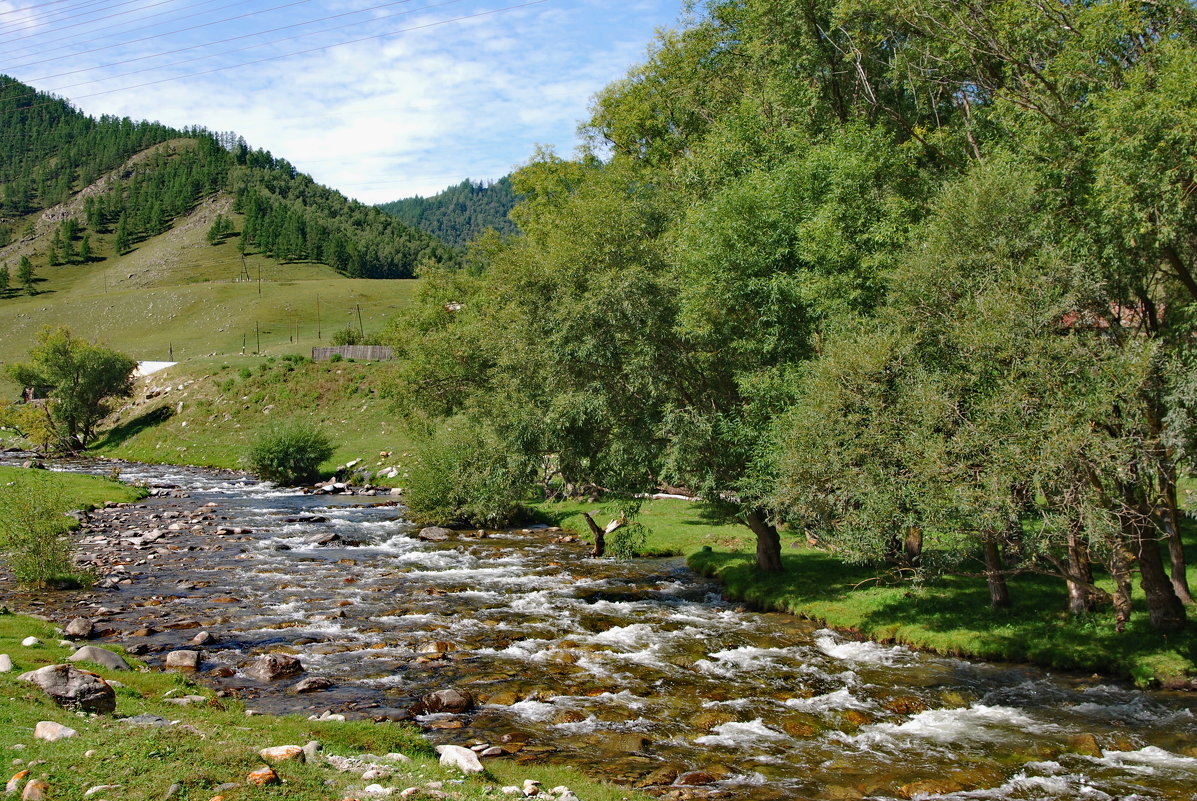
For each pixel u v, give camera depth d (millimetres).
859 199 24688
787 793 12758
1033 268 18141
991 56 28609
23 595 25297
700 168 33844
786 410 23234
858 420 19594
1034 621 21828
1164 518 21375
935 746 14961
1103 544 17328
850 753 14562
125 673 15984
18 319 183000
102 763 9375
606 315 25656
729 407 26922
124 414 95375
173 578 29375
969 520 17156
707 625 24078
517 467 27750
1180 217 17719
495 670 19156
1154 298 21156
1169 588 20062
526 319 28812
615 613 25500
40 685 12641
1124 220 18125
